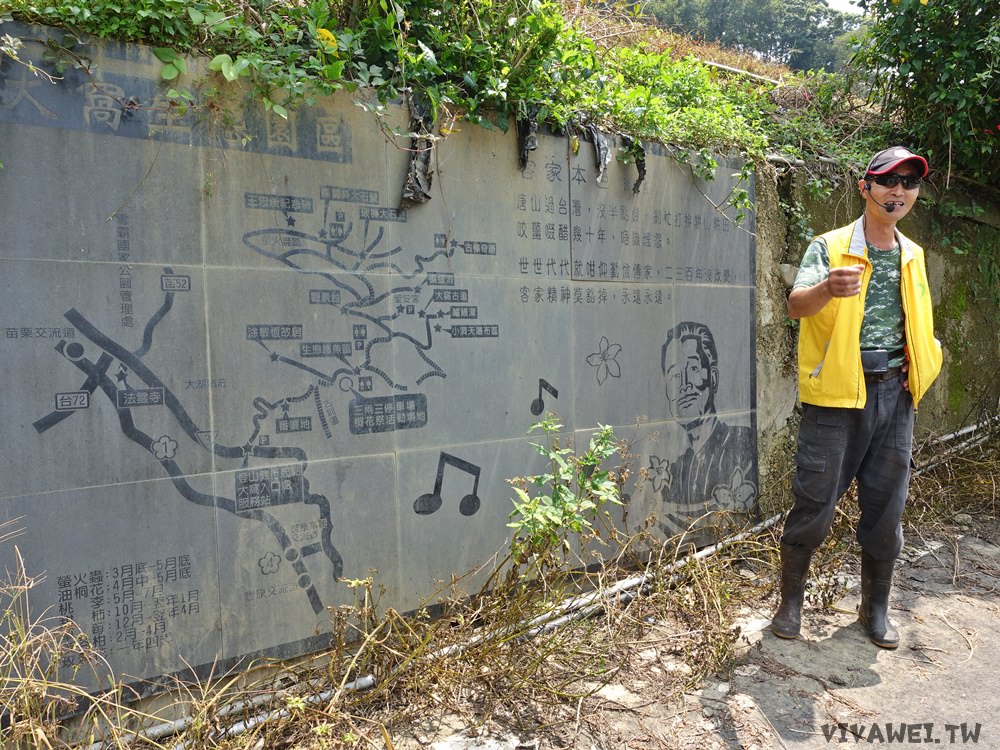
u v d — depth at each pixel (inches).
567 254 124.0
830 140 183.2
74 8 78.8
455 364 111.0
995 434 221.1
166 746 82.7
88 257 82.0
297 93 91.4
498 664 98.3
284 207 94.9
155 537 86.8
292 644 96.9
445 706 93.9
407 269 105.7
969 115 184.2
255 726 87.1
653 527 136.8
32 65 78.4
